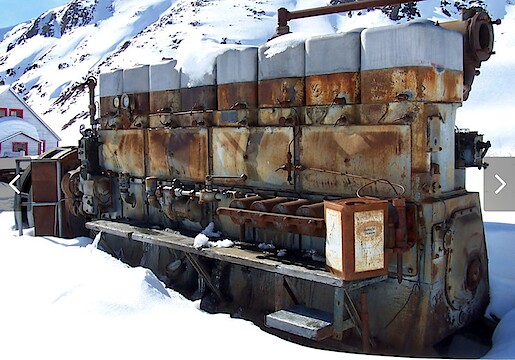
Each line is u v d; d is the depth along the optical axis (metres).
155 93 6.64
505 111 24.83
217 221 5.85
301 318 4.10
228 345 3.42
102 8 104.44
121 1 104.06
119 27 87.06
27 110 37.38
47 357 3.28
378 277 4.01
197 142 6.04
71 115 55.84
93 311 3.95
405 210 4.25
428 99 4.40
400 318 4.38
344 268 3.86
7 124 34.94
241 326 3.77
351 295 4.49
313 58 4.96
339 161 4.76
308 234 4.49
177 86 6.35
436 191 4.46
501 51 35.66
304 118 5.09
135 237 6.06
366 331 4.13
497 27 46.78
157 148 6.61
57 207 8.32
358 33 4.71
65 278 4.65
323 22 62.59
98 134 7.69
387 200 4.07
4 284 4.67
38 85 76.75
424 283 4.27
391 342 4.41
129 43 70.44
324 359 3.22
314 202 4.74
